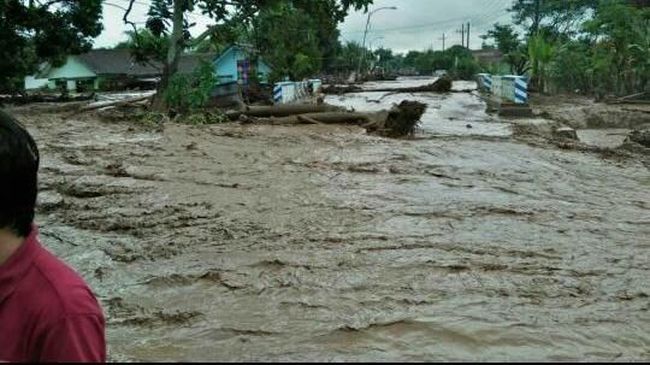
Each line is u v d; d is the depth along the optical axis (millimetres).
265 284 5402
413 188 9695
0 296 1665
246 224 7426
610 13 37594
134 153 12719
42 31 31562
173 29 23047
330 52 79438
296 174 10695
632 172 11820
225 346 4234
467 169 11547
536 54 41469
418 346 4203
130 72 61562
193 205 8367
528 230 7375
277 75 42344
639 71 35500
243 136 16031
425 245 6621
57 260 1782
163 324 4645
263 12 25312
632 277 5750
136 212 8016
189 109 21844
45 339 1603
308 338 4328
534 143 15430
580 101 34125
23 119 20875
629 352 4172
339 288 5305
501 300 5062
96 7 31906
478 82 48031
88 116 21891
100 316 1715
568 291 5316
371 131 17766
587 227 7605
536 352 4141
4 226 1681
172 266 5922
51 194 8977
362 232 7109
